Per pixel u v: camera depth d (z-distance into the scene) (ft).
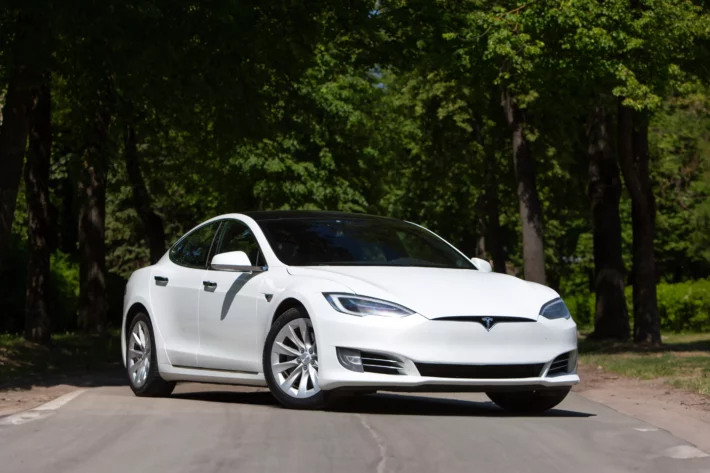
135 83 103.86
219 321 62.39
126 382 94.02
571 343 56.95
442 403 65.67
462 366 53.31
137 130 136.77
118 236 335.88
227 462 38.45
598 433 48.75
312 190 264.11
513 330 54.49
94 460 39.11
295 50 108.47
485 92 178.81
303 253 60.70
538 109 166.09
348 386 53.21
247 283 60.70
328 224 64.08
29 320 141.08
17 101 104.99
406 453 41.04
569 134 192.34
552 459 40.86
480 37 133.28
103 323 183.01
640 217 162.20
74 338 162.91
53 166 192.24
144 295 70.03
